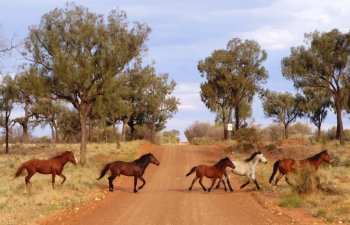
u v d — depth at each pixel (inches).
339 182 1008.9
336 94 2166.6
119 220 636.1
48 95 1569.9
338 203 727.7
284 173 929.5
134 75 1609.3
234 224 593.0
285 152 1865.2
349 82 2142.0
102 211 727.7
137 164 981.8
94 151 2025.1
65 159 962.7
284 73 2196.1
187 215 666.8
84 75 1469.0
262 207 743.1
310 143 2139.5
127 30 1544.0
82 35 1476.4
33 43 1491.1
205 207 745.0
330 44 2122.3
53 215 683.4
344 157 1598.2
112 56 1491.1
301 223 590.9
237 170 951.0
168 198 860.0
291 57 2192.4
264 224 591.5
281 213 671.8
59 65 1433.3
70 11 1505.9
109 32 1529.3
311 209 692.1
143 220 631.2
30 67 1524.4
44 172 946.7
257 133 2057.1
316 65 2130.9
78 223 620.1
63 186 982.4
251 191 943.7
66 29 1503.4
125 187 1066.1
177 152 2110.0
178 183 1132.5
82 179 1128.2
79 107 1583.4
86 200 844.0
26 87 1534.2
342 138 2122.3
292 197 784.9
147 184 1128.2
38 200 810.2
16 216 669.9
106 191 979.3
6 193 901.2
